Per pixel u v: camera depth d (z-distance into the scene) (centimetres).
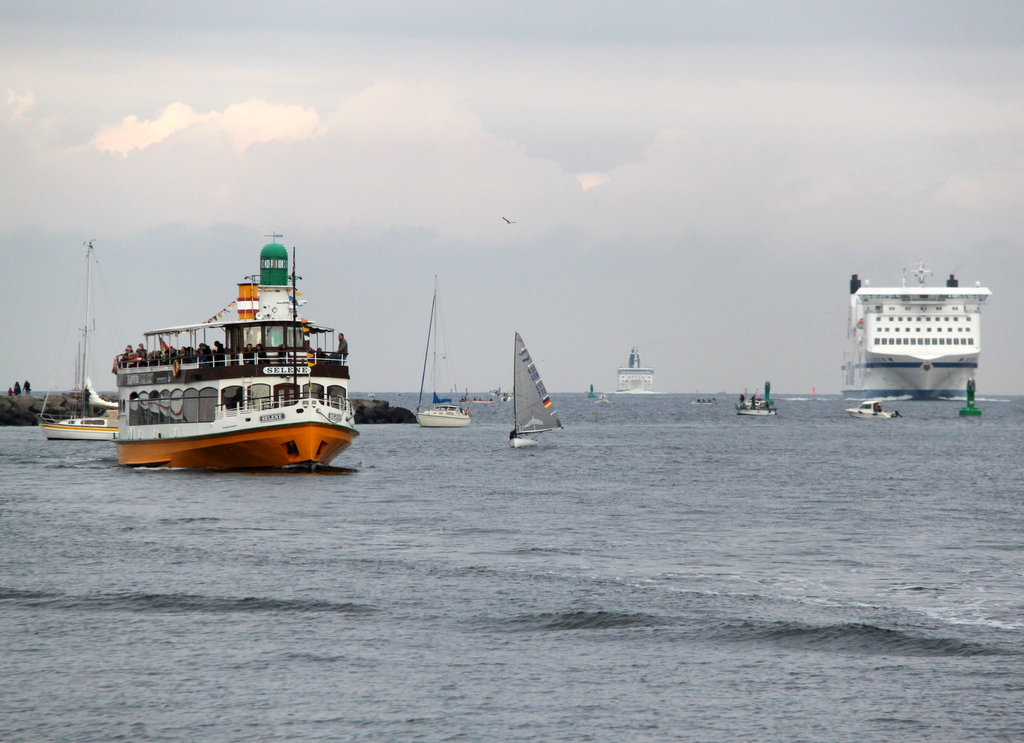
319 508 12094
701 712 4972
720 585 7700
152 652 5816
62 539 9562
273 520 11006
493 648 5925
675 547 9600
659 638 6144
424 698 5125
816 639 6125
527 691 5231
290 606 6844
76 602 6919
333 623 6425
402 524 10925
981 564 8769
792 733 4738
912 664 5669
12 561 8412
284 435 14525
